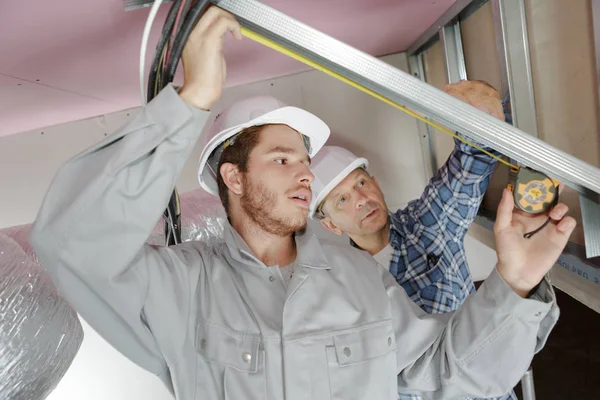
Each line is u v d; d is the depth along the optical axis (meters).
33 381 1.37
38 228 0.93
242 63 2.18
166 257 1.15
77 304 0.99
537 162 0.95
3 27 1.30
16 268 1.42
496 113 1.29
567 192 1.42
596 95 1.22
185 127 0.92
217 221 2.12
